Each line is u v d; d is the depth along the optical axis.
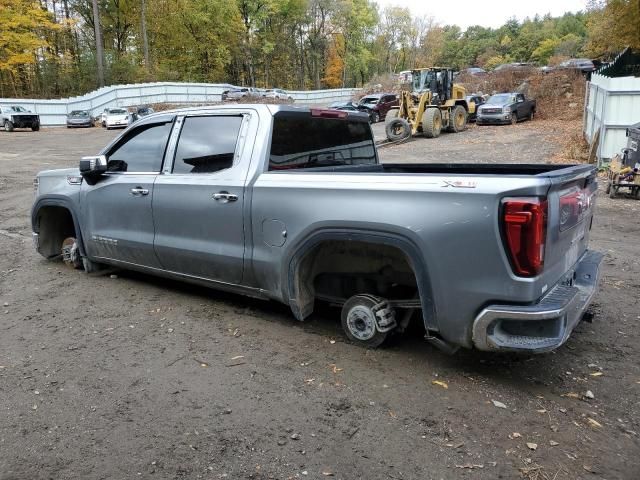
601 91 14.58
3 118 34.00
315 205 3.64
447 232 3.12
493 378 3.41
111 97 45.16
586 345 3.92
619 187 10.25
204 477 2.49
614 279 5.55
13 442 2.78
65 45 52.44
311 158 4.46
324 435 2.81
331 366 3.58
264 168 4.03
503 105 27.67
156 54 60.47
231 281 4.32
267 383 3.37
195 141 4.47
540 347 2.99
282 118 4.20
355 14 75.19
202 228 4.35
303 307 3.96
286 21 71.12
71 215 5.70
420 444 2.72
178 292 5.16
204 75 64.06
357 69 81.31
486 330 3.08
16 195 11.78
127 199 4.90
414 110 23.36
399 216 3.28
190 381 3.41
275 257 3.91
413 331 4.17
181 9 58.84
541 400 3.15
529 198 2.91
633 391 3.26
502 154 18.17
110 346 3.96
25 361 3.73
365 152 5.14
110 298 5.01
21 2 43.66
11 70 43.91
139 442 2.77
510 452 2.66
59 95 47.56
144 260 4.94
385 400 3.14
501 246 2.98
